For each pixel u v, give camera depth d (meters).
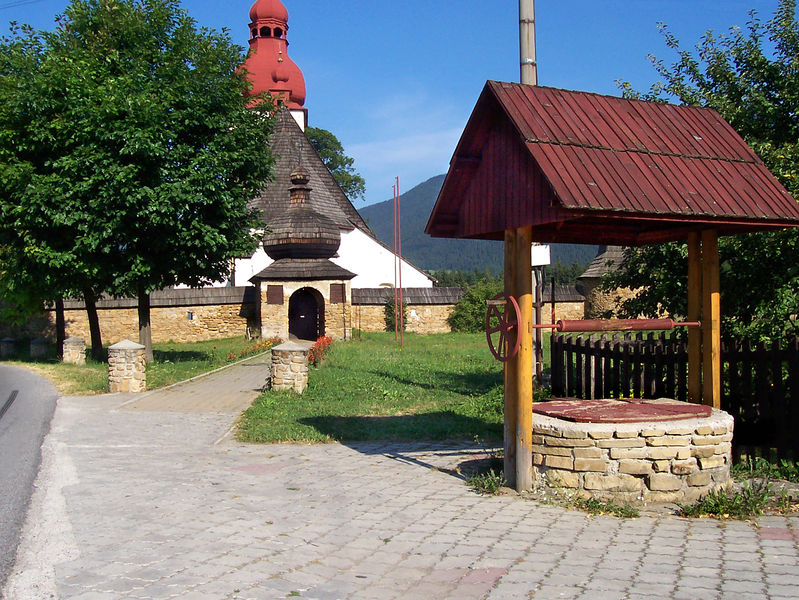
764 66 10.63
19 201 21.48
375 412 12.00
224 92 21.98
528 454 6.59
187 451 9.17
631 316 11.34
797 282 8.83
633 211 5.66
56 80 20.20
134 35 21.78
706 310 7.10
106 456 8.87
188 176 20.62
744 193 6.35
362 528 5.75
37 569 4.91
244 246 23.11
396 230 32.03
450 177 7.12
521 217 6.34
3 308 32.19
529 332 6.54
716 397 7.06
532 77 8.80
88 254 20.97
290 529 5.75
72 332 34.16
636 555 5.00
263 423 10.92
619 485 6.25
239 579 4.68
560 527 5.66
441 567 4.86
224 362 22.25
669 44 11.81
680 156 6.50
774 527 5.61
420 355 23.33
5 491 7.15
